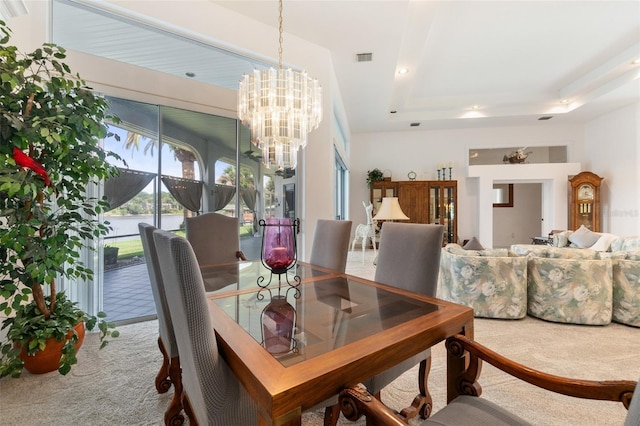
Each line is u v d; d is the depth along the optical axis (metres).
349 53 3.89
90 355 2.24
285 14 3.15
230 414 0.99
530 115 6.67
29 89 1.78
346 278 1.98
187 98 3.15
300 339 1.06
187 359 1.01
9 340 1.87
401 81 5.25
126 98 2.81
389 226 1.92
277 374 0.83
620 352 2.31
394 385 1.90
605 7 3.45
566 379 0.90
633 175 5.94
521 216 8.88
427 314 1.28
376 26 3.34
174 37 3.01
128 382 1.90
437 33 3.98
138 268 3.08
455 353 1.19
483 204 7.48
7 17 2.16
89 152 2.07
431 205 7.51
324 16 3.18
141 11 2.69
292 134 2.65
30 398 1.73
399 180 8.07
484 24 3.77
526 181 7.45
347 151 7.64
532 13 3.55
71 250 1.93
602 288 2.80
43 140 1.75
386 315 1.30
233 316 1.31
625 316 2.81
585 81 5.38
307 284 1.85
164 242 0.96
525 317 3.04
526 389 1.86
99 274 2.77
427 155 7.97
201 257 2.59
